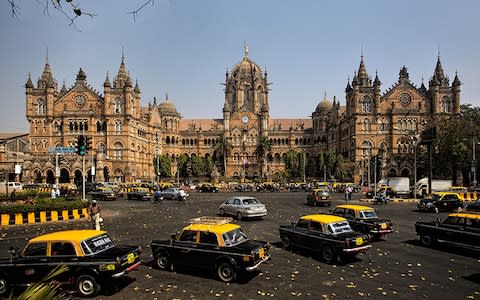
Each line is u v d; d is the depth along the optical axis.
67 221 33.78
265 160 124.88
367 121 102.06
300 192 79.38
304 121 144.50
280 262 18.66
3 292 14.06
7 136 120.81
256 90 139.50
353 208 24.83
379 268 17.66
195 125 141.75
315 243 19.31
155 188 72.38
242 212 33.59
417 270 17.36
